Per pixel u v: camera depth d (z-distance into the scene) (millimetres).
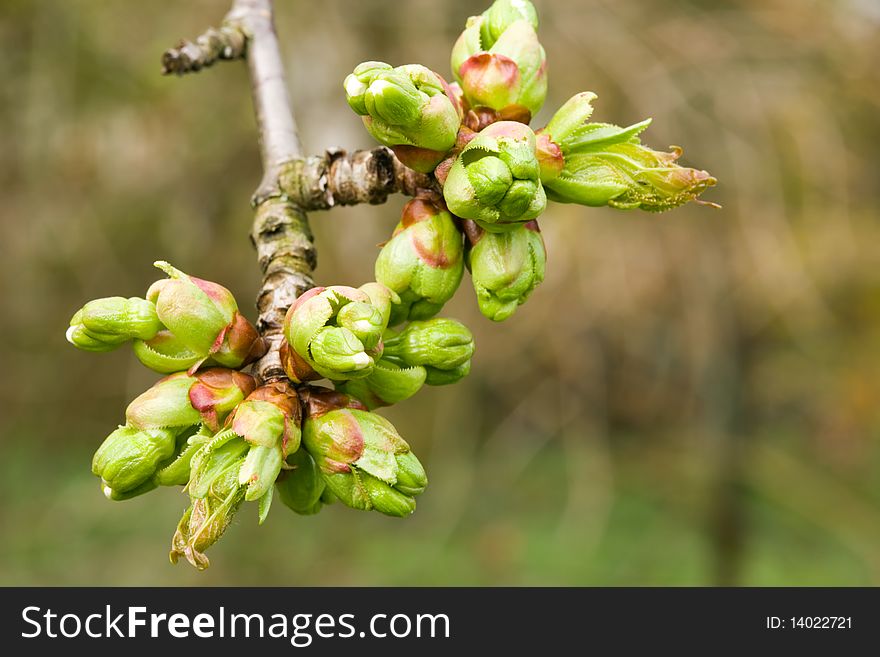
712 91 856
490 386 1089
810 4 876
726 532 1011
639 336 979
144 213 963
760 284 922
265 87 453
